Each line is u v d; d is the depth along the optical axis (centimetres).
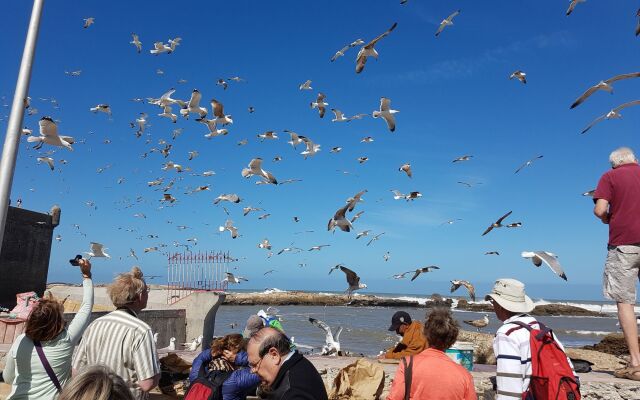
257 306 8812
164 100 1317
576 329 5400
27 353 391
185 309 1709
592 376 634
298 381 343
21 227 1614
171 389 629
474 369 707
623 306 605
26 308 979
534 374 371
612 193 609
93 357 389
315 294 10056
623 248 599
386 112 1131
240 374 479
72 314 1018
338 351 891
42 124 825
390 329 785
